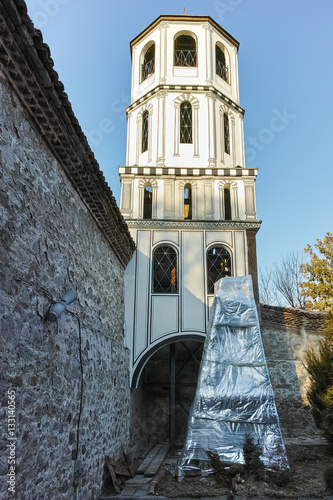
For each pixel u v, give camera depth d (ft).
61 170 22.02
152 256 45.01
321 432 43.39
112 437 31.07
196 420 31.73
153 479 29.76
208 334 36.27
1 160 15.20
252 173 48.44
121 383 36.24
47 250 19.52
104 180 26.08
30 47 15.85
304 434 43.65
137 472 32.42
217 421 31.53
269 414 31.65
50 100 18.66
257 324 35.83
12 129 16.26
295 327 47.24
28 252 17.29
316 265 45.01
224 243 45.73
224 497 26.32
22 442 15.62
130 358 41.16
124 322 41.19
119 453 33.35
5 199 15.40
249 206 47.57
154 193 47.98
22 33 15.26
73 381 22.16
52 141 20.15
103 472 27.73
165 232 45.93
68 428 21.02
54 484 18.72
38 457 17.06
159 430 49.29
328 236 46.06
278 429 31.17
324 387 38.99
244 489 26.76
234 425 31.37
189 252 45.24
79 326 23.61
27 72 16.60
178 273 44.45
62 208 22.02
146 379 50.96
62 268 21.56
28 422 16.25
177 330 42.47
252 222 46.39
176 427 49.03
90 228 27.89
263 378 33.37
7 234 15.43
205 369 33.96
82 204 25.96
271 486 27.55
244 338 35.32
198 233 46.06
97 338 28.19
